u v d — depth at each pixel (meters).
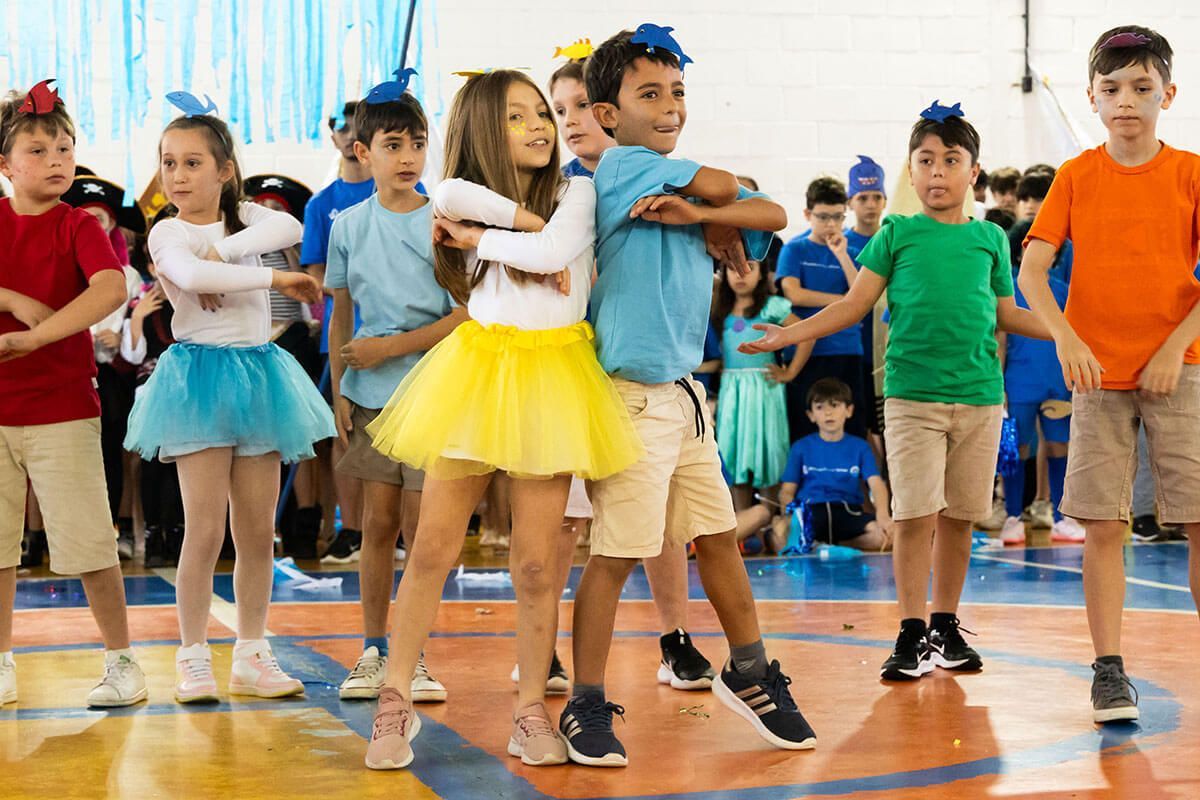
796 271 6.57
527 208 2.67
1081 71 8.35
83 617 4.46
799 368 6.50
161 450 3.16
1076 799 2.22
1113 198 3.02
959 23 8.24
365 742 2.72
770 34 8.05
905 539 3.37
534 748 2.51
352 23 6.57
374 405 3.23
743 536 6.33
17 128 3.15
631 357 2.63
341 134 5.26
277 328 6.02
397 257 3.28
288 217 3.41
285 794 2.33
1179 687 3.12
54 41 6.42
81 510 3.10
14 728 2.87
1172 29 8.41
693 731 2.80
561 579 3.46
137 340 5.99
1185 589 4.79
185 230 3.27
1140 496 6.55
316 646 3.84
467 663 3.56
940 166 3.46
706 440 2.75
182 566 3.16
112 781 2.43
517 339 2.58
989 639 3.82
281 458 3.29
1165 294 2.96
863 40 8.15
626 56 2.77
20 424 3.10
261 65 7.26
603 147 3.63
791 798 2.26
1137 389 2.96
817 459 6.40
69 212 3.23
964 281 3.42
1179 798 2.22
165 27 6.62
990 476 3.45
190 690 3.11
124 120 7.19
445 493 2.63
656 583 3.27
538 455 2.51
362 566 3.24
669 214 2.65
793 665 3.47
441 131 6.91
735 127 8.05
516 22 7.74
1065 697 3.05
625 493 2.62
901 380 3.45
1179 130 8.42
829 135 8.13
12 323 3.17
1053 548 6.24
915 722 2.82
